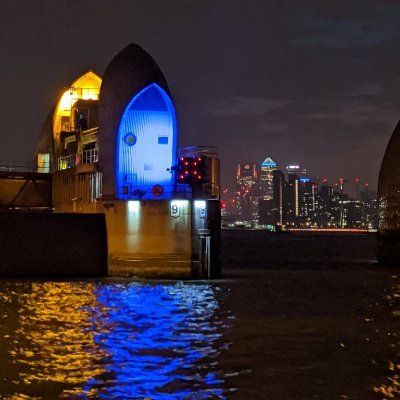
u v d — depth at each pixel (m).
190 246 44.38
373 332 26.64
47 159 67.62
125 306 32.91
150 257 44.78
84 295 36.91
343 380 19.56
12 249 46.72
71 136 59.09
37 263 46.72
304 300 36.38
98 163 48.75
